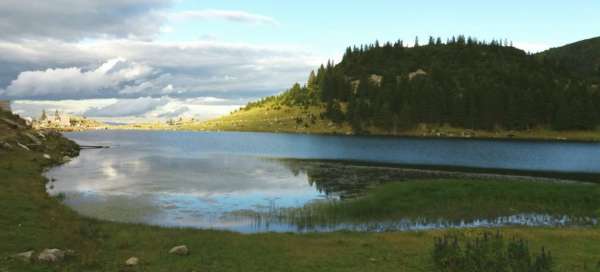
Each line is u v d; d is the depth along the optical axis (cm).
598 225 2938
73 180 4834
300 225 2877
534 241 2281
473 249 1705
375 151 10975
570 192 3862
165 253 1905
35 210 2541
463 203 3544
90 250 1881
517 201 3634
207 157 8869
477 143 14862
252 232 2670
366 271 1719
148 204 3578
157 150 11088
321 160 8269
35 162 5684
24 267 1515
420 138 18712
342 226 2850
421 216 3148
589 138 18838
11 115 8512
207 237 2267
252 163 7531
